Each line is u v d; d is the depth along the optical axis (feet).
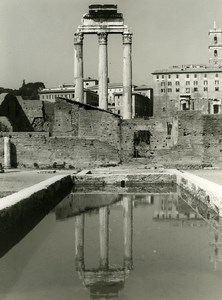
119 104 502.38
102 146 190.60
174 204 116.78
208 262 65.57
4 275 60.49
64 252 71.10
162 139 198.08
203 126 190.19
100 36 244.83
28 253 70.59
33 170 177.17
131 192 139.23
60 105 201.98
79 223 93.09
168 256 68.23
